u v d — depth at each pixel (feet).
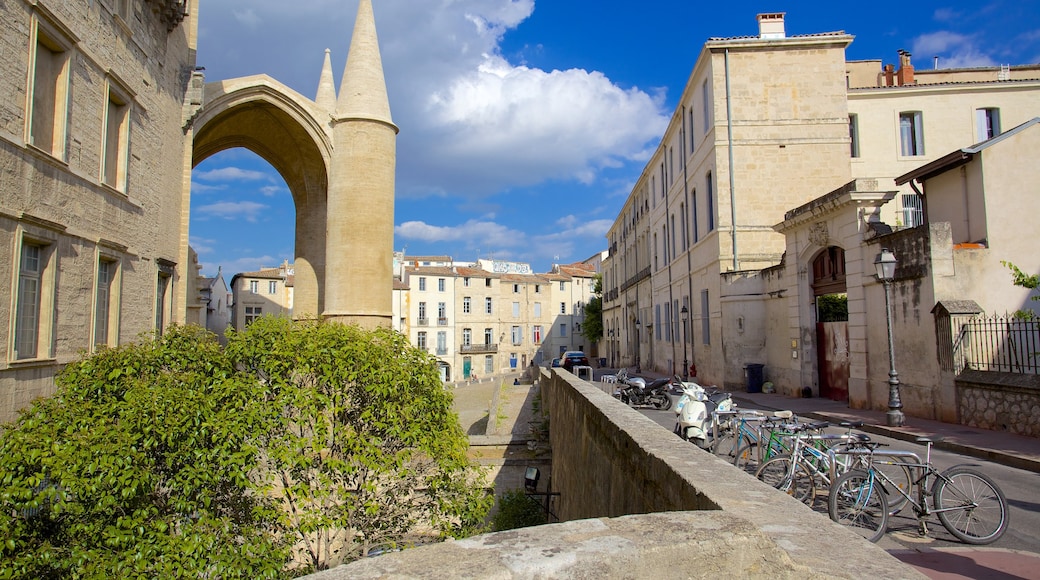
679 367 117.91
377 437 31.35
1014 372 40.91
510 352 244.63
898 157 92.89
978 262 47.29
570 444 34.17
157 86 53.47
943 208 54.70
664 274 134.00
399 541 33.22
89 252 40.45
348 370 30.81
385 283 77.61
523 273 296.10
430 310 219.61
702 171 97.50
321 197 93.76
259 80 75.56
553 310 268.00
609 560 6.67
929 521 22.16
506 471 52.90
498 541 7.17
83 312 39.68
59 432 21.91
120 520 20.71
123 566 20.20
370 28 79.30
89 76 40.09
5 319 31.55
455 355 223.10
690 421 34.65
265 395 28.91
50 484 20.25
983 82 92.99
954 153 50.80
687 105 108.06
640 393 67.46
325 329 32.35
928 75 108.78
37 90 35.22
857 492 21.29
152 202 52.34
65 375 26.89
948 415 45.19
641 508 14.24
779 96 87.56
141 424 23.15
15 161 32.14
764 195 86.38
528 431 58.80
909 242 49.80
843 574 7.03
